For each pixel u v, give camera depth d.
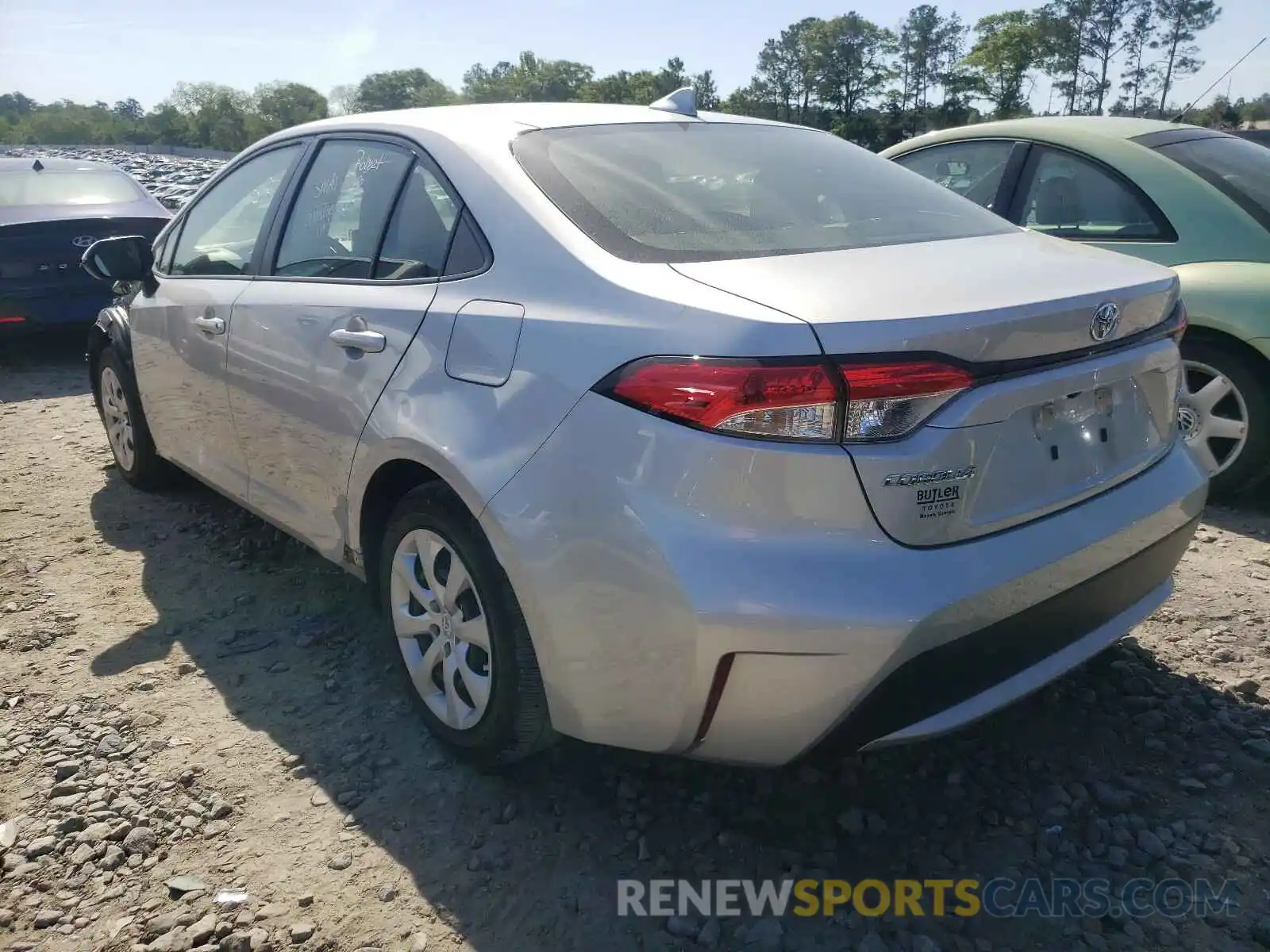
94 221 7.27
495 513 2.28
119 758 2.78
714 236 2.41
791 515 1.96
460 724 2.64
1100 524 2.29
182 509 4.61
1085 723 2.87
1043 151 5.02
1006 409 2.08
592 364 2.15
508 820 2.52
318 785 2.67
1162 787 2.60
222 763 2.76
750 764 2.18
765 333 1.95
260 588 3.81
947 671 2.06
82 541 4.26
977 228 2.76
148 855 2.42
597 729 2.27
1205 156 4.70
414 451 2.53
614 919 2.21
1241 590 3.60
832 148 3.23
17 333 7.14
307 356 3.01
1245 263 4.25
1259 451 4.21
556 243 2.39
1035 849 2.40
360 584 3.83
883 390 1.94
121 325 4.44
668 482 2.01
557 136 2.78
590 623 2.16
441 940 2.16
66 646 3.40
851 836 2.46
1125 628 2.50
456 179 2.70
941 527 2.03
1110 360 2.31
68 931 2.19
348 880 2.33
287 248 3.33
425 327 2.58
